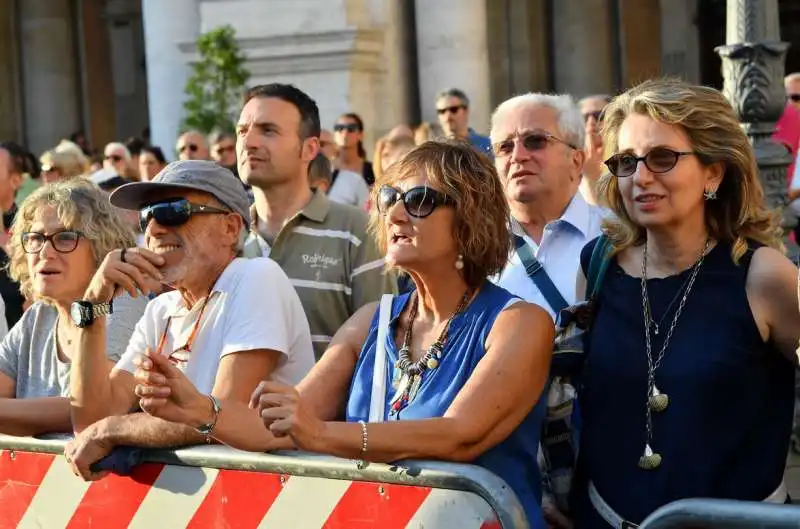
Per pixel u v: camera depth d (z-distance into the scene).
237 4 17.28
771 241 4.70
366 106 17.28
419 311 4.97
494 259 4.84
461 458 4.52
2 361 6.36
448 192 4.75
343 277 6.98
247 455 4.74
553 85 27.86
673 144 4.59
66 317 6.14
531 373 4.64
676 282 4.66
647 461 4.55
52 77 30.58
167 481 4.99
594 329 4.79
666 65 27.55
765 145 9.41
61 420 5.61
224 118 16.92
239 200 5.65
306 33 17.03
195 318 5.61
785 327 4.50
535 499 4.72
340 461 4.52
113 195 5.55
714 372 4.49
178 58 18.64
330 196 14.06
